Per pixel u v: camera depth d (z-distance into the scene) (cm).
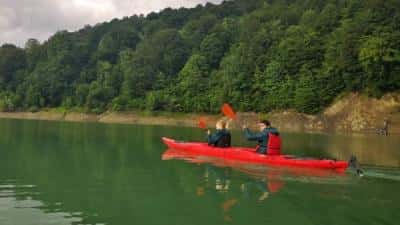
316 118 4900
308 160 1576
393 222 930
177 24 11112
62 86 8525
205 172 1502
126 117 6662
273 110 5491
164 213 987
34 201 1077
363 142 2852
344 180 1362
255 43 6228
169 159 1814
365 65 4531
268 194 1177
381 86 4569
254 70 5869
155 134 3312
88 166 1617
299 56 5469
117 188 1238
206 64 7106
